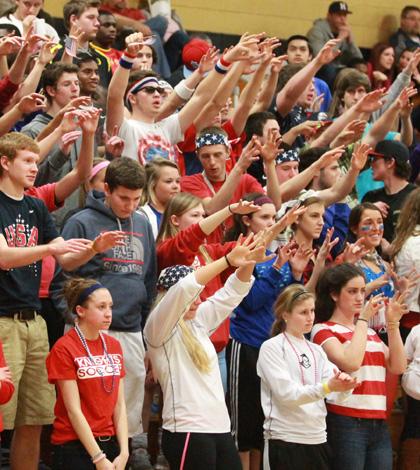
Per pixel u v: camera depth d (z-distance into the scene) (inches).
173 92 774.5
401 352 630.5
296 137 846.5
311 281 658.8
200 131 733.9
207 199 679.7
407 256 706.8
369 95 831.7
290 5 1237.7
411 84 1034.7
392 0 1289.4
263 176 808.9
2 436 641.0
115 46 969.5
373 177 832.3
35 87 703.1
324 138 838.5
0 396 501.4
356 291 633.0
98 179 644.7
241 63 760.3
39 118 705.6
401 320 709.3
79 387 538.3
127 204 588.4
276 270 637.9
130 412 586.2
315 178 783.1
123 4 1056.2
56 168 642.2
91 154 606.9
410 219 714.8
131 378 584.4
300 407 593.9
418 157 911.7
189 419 550.9
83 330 547.8
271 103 912.3
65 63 709.3
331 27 1179.3
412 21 1241.4
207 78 747.4
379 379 630.5
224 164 717.3
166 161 663.8
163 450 560.1
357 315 655.8
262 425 637.9
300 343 609.6
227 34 1205.7
